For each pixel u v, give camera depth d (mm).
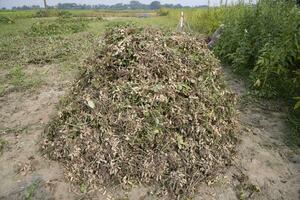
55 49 8062
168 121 2912
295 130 3736
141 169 2787
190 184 2730
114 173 2783
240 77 5688
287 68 4691
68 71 6219
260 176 2969
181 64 3221
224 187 2814
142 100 2932
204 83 3273
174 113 2941
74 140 3002
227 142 3248
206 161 2881
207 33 8945
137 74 3080
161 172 2773
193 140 2945
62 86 5383
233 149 3270
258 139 3576
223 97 3406
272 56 4500
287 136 3646
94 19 17500
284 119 4035
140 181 2797
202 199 2678
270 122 3969
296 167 3104
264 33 5496
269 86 4691
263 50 4797
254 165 3123
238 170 3041
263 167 3098
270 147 3426
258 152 3328
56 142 3186
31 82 5555
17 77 5832
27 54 7578
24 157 3256
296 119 3982
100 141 2902
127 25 3695
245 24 6422
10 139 3617
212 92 3316
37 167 3086
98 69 3254
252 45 5812
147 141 2842
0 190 2795
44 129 3729
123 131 2879
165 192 2705
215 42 7160
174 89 3043
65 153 3066
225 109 3369
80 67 3600
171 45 3396
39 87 5336
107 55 3260
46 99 4809
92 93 3158
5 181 2910
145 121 2889
